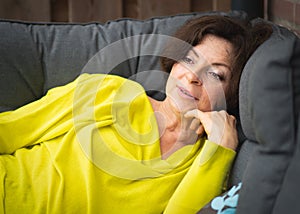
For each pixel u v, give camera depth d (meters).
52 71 1.73
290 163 1.01
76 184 1.41
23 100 1.70
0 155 1.52
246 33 1.52
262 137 1.08
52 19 2.49
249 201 1.08
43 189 1.42
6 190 1.41
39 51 1.74
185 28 1.54
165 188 1.44
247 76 1.31
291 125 1.04
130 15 2.51
